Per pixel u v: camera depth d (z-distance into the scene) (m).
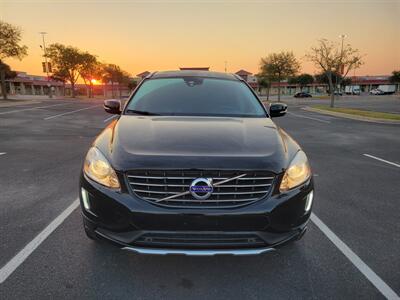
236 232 2.23
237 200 2.24
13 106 23.69
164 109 3.43
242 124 3.01
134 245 2.27
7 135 9.97
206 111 3.41
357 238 3.33
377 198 4.57
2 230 3.35
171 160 2.24
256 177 2.27
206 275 2.62
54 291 2.39
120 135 2.67
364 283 2.57
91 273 2.62
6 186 4.77
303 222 2.47
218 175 2.22
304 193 2.44
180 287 2.47
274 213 2.27
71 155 7.02
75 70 50.09
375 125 14.27
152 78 4.06
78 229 3.38
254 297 2.38
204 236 2.22
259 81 71.12
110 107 3.80
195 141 2.50
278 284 2.54
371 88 100.31
